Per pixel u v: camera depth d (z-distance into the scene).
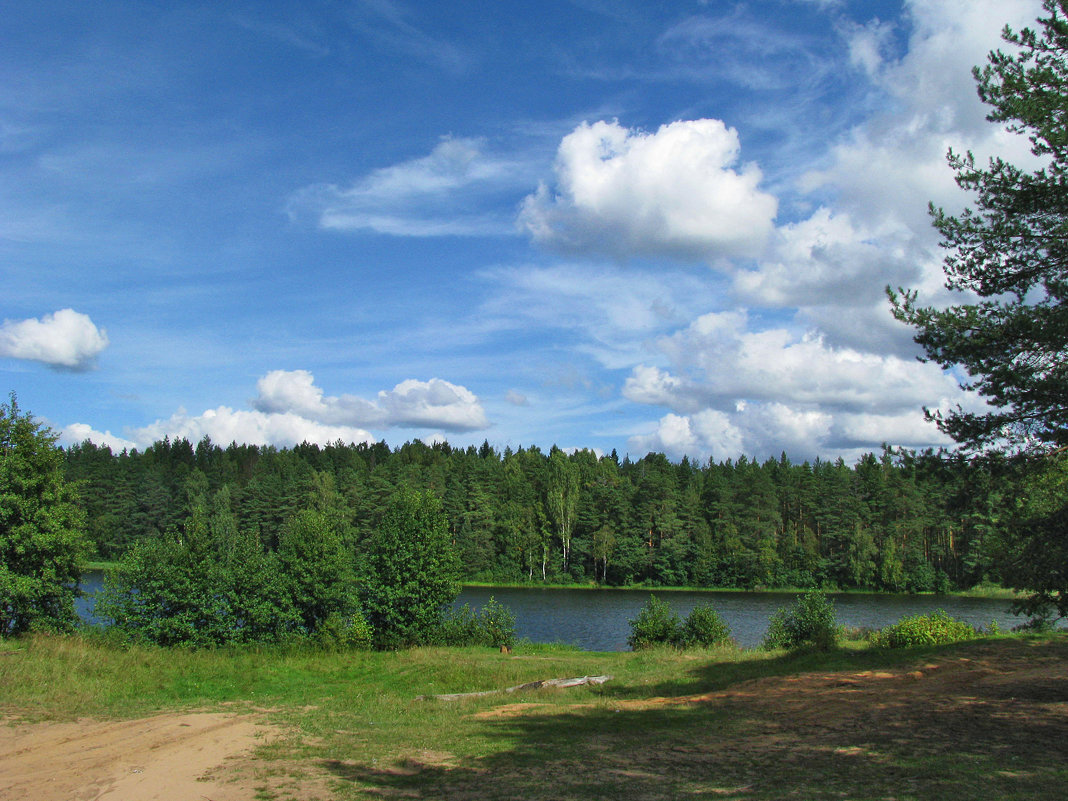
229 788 9.26
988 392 13.01
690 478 102.81
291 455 127.75
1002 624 41.78
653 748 11.39
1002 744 10.17
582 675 20.86
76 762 10.55
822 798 8.01
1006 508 13.85
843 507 80.81
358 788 9.27
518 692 18.34
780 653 23.00
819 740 11.27
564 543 86.38
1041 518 13.24
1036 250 13.28
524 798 8.63
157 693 17.84
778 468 102.56
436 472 94.62
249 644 27.53
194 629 26.95
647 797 8.48
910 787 8.24
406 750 11.69
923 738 10.84
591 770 10.02
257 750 11.45
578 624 46.44
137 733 12.59
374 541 32.47
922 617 23.38
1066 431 12.39
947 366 13.73
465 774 10.04
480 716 14.89
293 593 29.19
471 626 31.45
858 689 15.62
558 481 90.31
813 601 25.25
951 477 13.76
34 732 12.57
